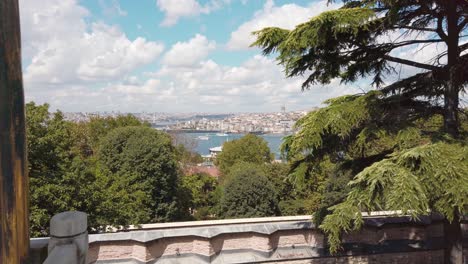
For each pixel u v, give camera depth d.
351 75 7.11
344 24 5.06
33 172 13.51
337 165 7.44
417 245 7.73
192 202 31.38
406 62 6.53
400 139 5.38
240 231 7.26
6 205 1.58
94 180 15.59
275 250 7.32
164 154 25.62
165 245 6.94
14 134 1.61
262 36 5.90
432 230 8.16
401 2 5.34
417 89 6.83
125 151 25.05
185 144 42.00
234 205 26.58
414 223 7.95
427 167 4.65
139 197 19.97
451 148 5.00
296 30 5.25
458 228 6.33
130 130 26.00
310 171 6.83
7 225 1.58
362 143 5.90
